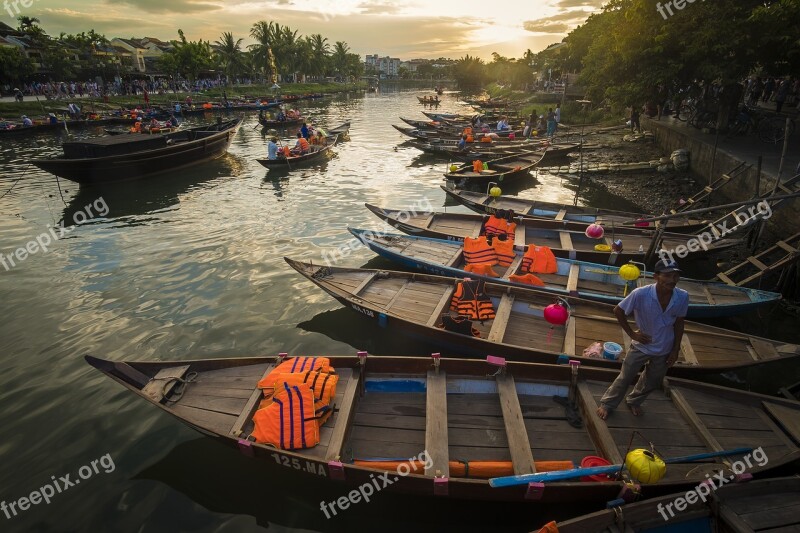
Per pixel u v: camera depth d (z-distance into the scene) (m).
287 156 23.20
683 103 27.41
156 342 8.71
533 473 4.96
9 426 6.70
